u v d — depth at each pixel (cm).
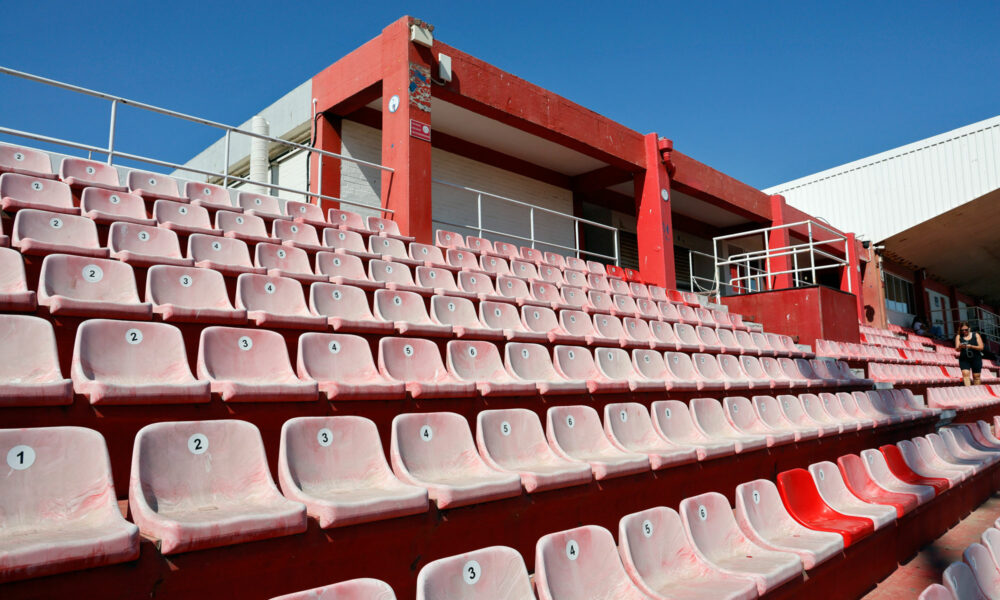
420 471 287
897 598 354
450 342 430
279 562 206
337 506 220
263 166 988
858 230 1894
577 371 506
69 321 310
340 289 473
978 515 533
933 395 870
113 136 577
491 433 326
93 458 203
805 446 508
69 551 161
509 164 1148
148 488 209
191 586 187
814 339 1024
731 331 858
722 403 514
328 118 904
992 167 1694
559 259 973
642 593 242
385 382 353
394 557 242
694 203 1430
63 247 380
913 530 434
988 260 2266
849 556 341
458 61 832
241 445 240
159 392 254
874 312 1802
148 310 334
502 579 205
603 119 1045
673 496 383
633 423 413
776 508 351
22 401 221
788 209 1505
